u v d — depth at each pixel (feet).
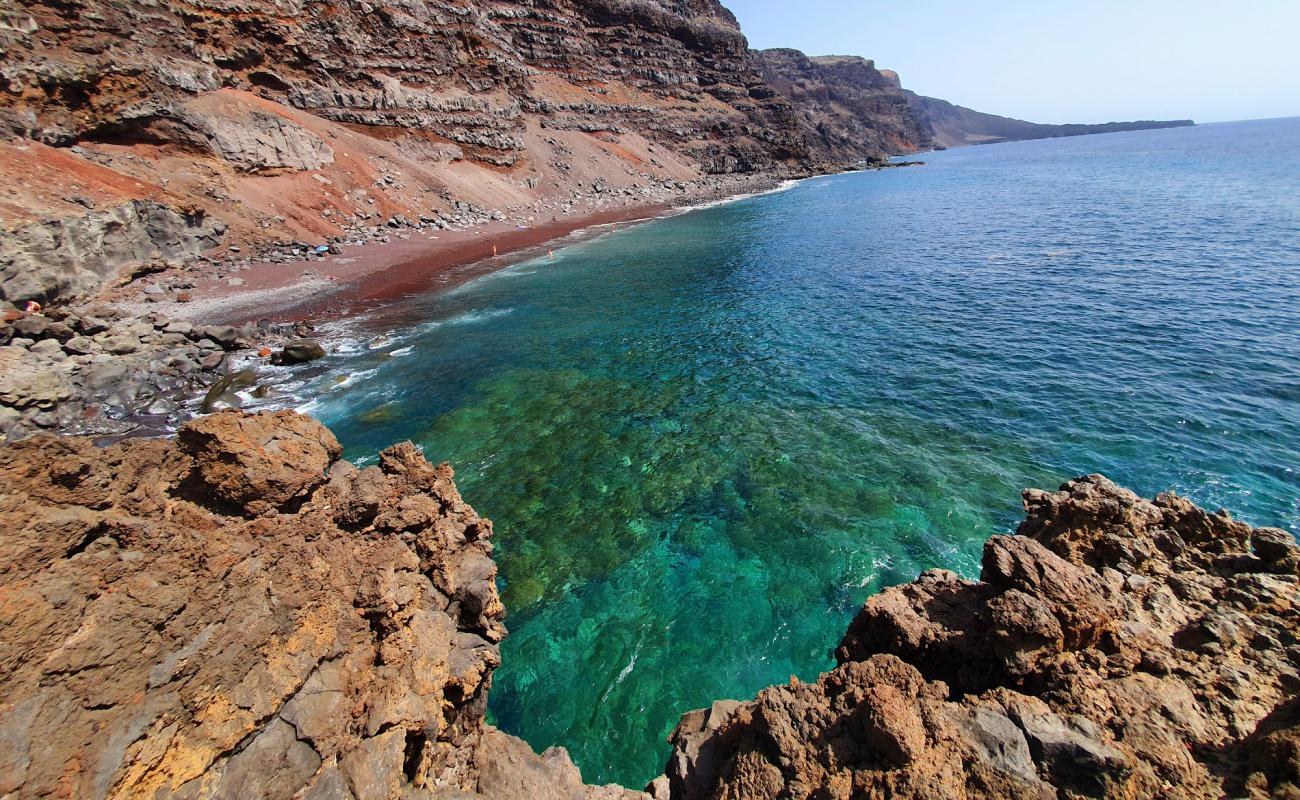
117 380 71.97
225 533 21.91
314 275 132.98
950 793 18.29
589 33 406.00
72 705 14.92
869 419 67.10
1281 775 17.31
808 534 48.83
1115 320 89.92
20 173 98.48
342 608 22.57
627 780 31.63
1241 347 75.82
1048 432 61.46
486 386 79.41
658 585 44.62
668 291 127.85
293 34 186.29
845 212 234.99
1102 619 24.89
